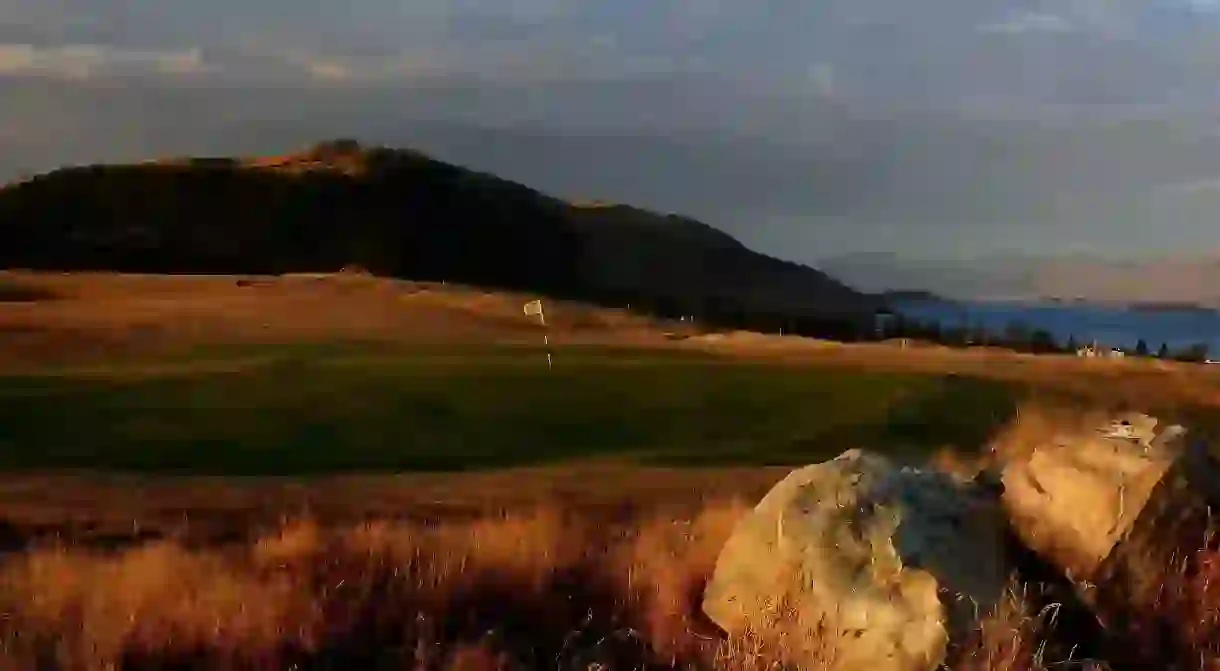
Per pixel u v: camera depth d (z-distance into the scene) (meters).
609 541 9.89
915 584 6.98
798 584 7.35
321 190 131.88
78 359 32.59
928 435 23.48
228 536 11.71
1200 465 7.96
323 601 7.83
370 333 44.97
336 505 13.98
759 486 15.80
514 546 9.12
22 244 108.56
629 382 28.78
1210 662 7.04
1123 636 7.27
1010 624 6.88
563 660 7.33
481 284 123.31
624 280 143.50
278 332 42.81
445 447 20.77
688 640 7.52
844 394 28.17
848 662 6.90
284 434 20.94
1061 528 7.71
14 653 7.09
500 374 28.78
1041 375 36.25
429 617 7.70
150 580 8.34
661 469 18.25
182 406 23.22
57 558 9.16
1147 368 39.44
